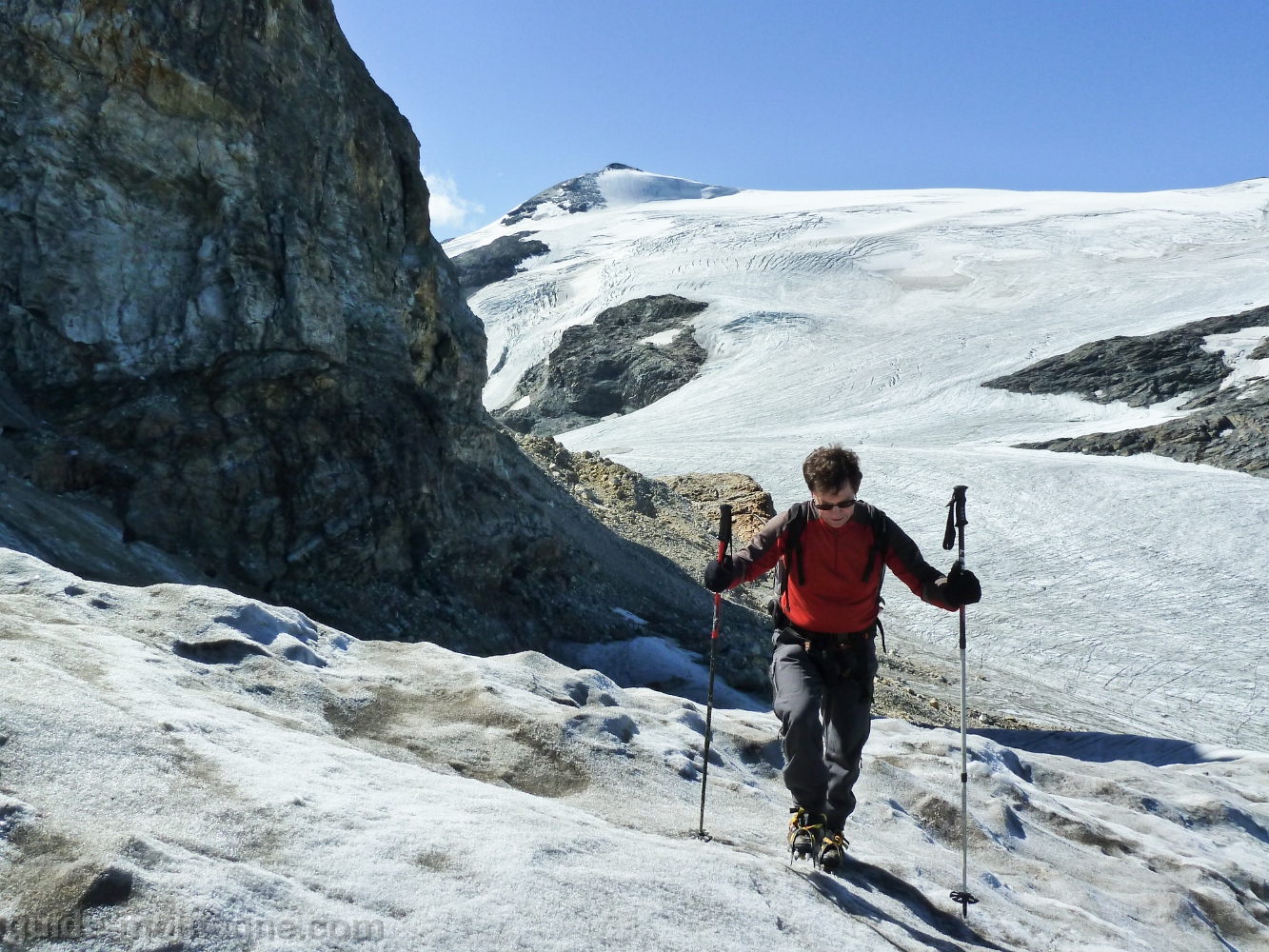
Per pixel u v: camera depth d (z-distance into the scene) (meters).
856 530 3.90
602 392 114.62
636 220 197.88
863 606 3.94
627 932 2.65
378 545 12.09
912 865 4.41
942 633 39.03
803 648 3.95
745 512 38.31
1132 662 36.16
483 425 15.57
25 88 10.97
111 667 3.60
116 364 11.10
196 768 2.90
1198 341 81.19
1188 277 101.75
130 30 11.45
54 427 10.34
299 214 12.84
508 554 14.30
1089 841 5.97
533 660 5.82
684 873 3.15
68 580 4.74
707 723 4.04
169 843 2.46
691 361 111.62
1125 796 7.20
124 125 11.55
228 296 11.88
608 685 6.07
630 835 3.50
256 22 12.82
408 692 4.73
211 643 4.44
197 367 11.54
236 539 10.85
